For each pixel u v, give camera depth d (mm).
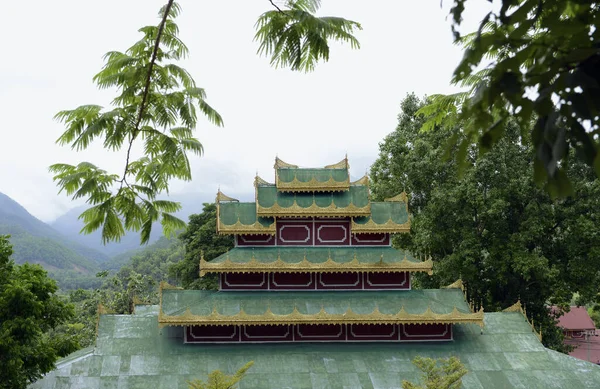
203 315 42562
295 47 8484
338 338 44312
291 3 8672
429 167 60844
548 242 58469
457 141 6352
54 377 38812
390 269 45469
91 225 10727
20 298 34125
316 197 49281
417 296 46125
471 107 5609
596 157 4676
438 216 59188
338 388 39219
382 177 71125
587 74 4871
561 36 5250
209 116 10469
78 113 10047
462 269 58375
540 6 5363
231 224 47344
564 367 41969
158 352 41906
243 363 41219
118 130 9953
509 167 57156
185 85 10484
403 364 41656
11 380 32531
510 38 5438
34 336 34781
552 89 4977
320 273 46438
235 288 45781
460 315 43156
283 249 47344
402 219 48656
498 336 45250
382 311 44062
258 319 42406
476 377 40781
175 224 11422
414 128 68375
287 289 46094
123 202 10758
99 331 43594
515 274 59875
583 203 54875
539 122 5008
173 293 45344
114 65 10062
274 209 46750
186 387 38875
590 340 95750
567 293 56531
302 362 41531
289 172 50125
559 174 4816
